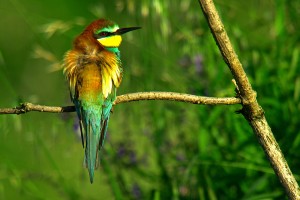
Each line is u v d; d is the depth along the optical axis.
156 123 12.04
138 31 12.77
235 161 11.19
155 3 12.02
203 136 11.48
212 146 11.38
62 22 12.88
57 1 16.80
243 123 11.44
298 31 12.48
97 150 9.16
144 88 12.46
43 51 12.81
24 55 16.84
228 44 6.99
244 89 7.10
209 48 12.29
